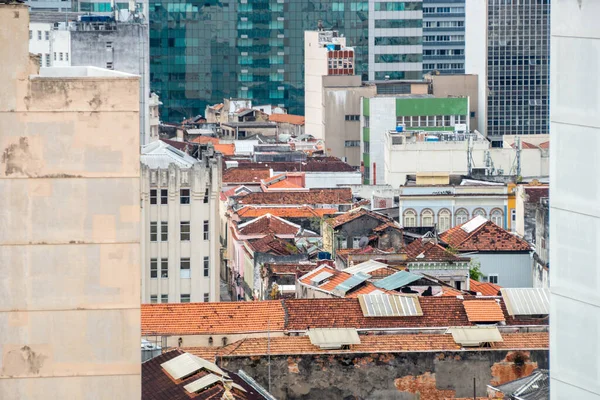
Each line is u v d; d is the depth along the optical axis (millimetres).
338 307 186250
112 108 93250
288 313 184250
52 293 93125
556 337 86375
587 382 84438
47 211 93062
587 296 84250
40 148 92875
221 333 181625
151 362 149000
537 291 189500
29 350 93062
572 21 83938
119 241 93500
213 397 137750
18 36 92500
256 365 168250
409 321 183500
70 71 97562
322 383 169125
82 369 93375
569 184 85000
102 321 93438
